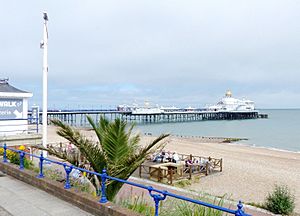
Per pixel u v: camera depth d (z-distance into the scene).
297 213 11.86
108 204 5.43
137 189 11.57
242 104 156.50
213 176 19.02
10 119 12.98
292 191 16.17
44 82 13.14
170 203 6.46
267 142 55.72
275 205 11.52
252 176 19.83
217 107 150.00
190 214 5.21
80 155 7.57
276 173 21.70
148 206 6.43
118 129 6.57
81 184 7.21
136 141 7.27
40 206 5.95
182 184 15.94
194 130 83.62
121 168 6.79
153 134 66.06
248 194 15.16
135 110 115.69
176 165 17.09
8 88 13.53
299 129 87.81
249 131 80.81
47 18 13.27
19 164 9.11
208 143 47.22
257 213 10.88
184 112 124.31
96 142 7.11
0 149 10.76
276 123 117.56
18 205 5.99
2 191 6.96
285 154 36.25
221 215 5.23
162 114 119.75
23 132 13.38
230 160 27.41
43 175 7.48
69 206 5.96
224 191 15.45
